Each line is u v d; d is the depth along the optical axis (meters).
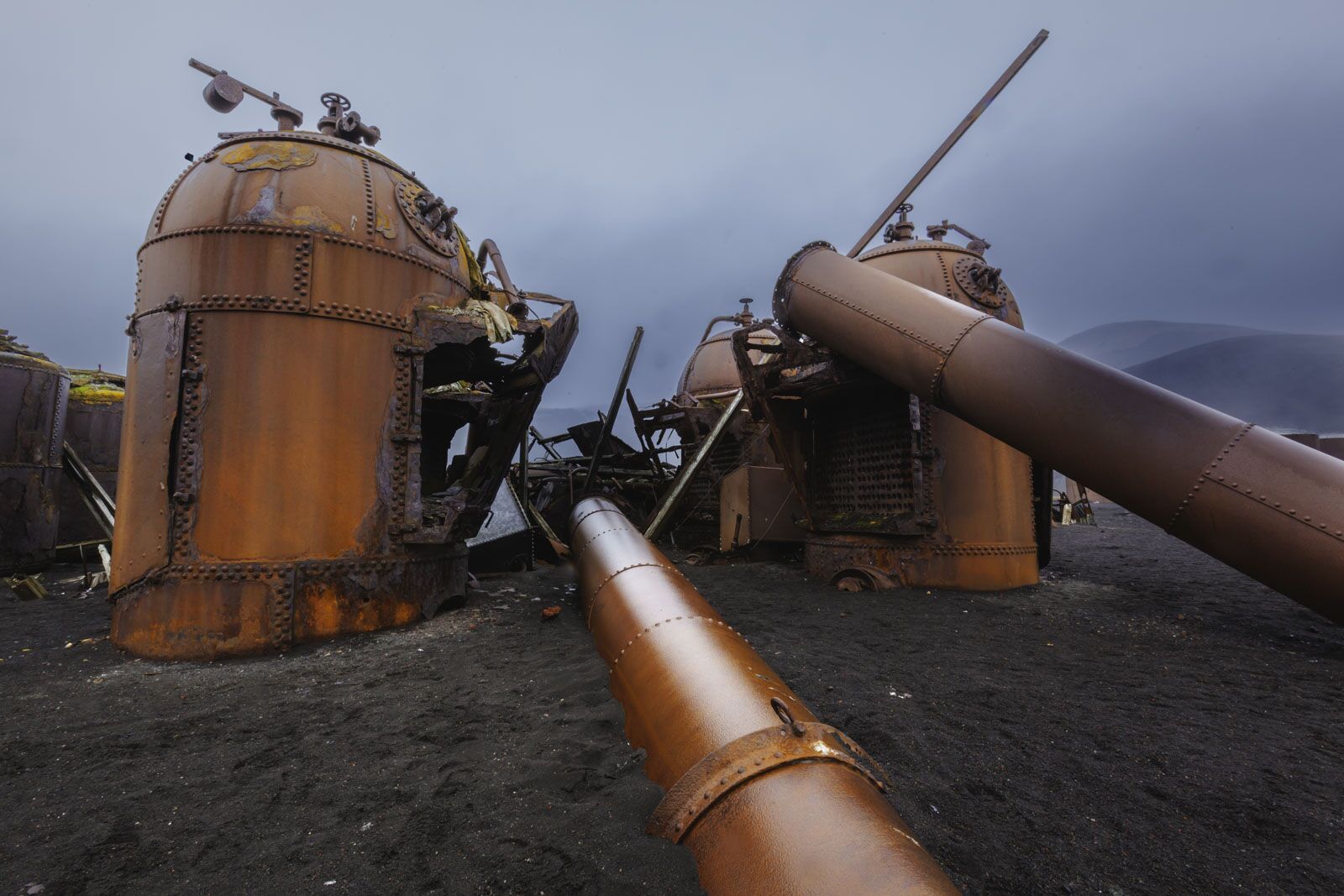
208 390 6.46
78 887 2.63
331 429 6.76
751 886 2.18
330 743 4.11
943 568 9.60
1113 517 25.61
